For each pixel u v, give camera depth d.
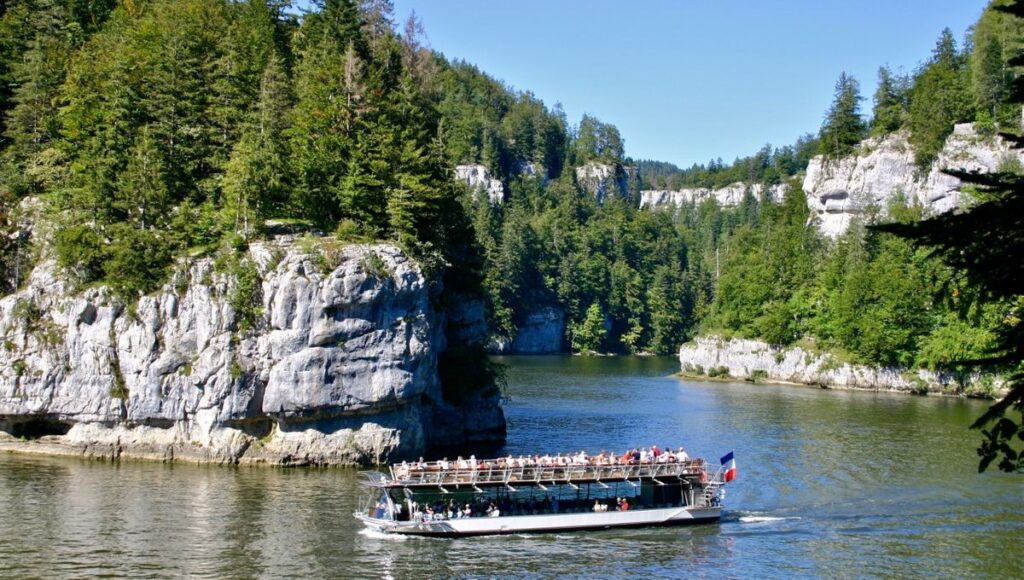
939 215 17.89
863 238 157.38
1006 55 157.00
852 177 188.25
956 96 172.88
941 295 18.77
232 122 83.44
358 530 52.03
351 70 83.06
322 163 76.88
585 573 46.34
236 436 67.56
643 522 55.69
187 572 44.22
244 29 101.19
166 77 81.50
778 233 180.12
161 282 69.12
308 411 67.00
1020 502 61.00
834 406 112.50
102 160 75.88
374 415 69.50
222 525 51.84
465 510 54.09
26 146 84.88
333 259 68.00
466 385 83.75
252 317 67.56
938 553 50.09
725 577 45.94
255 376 67.19
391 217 76.44
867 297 140.75
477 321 90.94
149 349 67.81
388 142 79.69
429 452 76.31
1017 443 78.94
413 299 71.06
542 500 55.38
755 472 70.00
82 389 68.31
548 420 97.69
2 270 74.38
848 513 58.28
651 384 144.12
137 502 56.16
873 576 46.19
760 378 153.50
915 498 62.06
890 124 192.75
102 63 87.81
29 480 60.84
